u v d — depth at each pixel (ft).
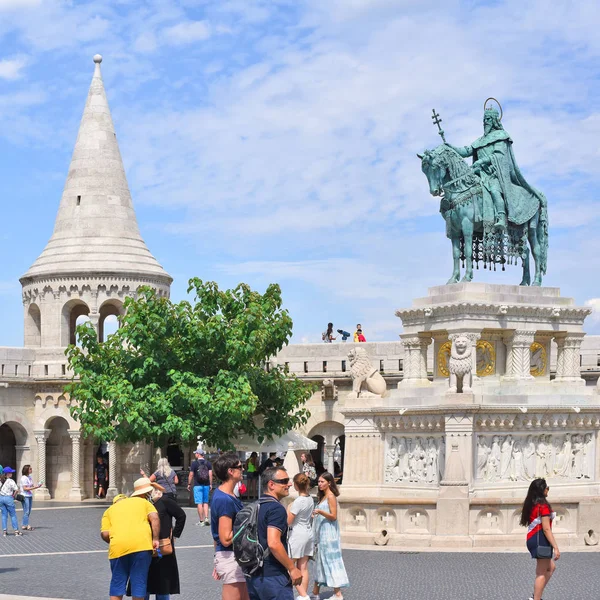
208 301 161.99
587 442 113.09
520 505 98.89
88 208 202.69
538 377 118.93
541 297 117.80
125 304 160.97
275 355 168.04
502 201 117.60
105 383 156.04
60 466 197.26
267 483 54.19
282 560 52.08
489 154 119.14
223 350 158.10
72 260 198.80
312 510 68.85
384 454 114.42
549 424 109.29
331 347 188.14
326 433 188.44
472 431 104.06
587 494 111.24
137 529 61.11
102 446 225.15
